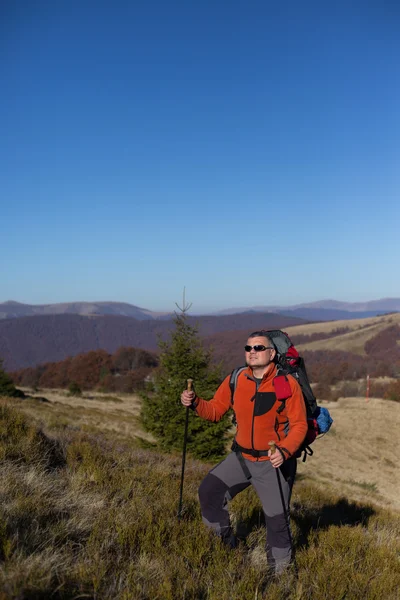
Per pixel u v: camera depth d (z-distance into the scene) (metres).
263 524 4.77
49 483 4.36
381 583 3.41
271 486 3.38
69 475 4.98
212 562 3.34
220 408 3.67
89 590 2.65
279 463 3.10
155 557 3.23
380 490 27.88
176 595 2.79
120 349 150.38
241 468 3.51
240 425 3.48
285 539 3.37
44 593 2.48
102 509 4.01
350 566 3.64
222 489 3.57
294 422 3.25
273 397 3.34
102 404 57.50
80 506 4.01
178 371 13.67
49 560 2.77
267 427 3.36
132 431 24.17
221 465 3.60
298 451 3.48
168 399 13.55
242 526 4.62
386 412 52.25
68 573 2.73
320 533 4.56
